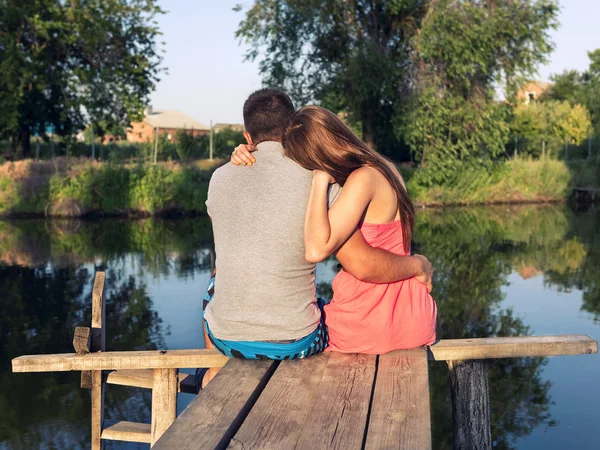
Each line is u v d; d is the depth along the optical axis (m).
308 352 2.63
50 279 9.83
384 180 2.57
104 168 20.45
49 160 21.44
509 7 22.75
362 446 1.91
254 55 23.42
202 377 3.17
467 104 23.12
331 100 23.08
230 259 2.56
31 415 4.96
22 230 16.28
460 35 22.22
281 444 1.88
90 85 25.28
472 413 3.01
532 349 2.93
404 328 2.73
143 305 8.09
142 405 5.07
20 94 23.36
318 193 2.45
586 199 24.34
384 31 23.94
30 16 23.73
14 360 3.06
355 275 2.59
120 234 15.45
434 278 9.70
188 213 20.53
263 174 2.55
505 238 14.06
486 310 7.77
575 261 11.04
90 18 24.67
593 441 4.23
